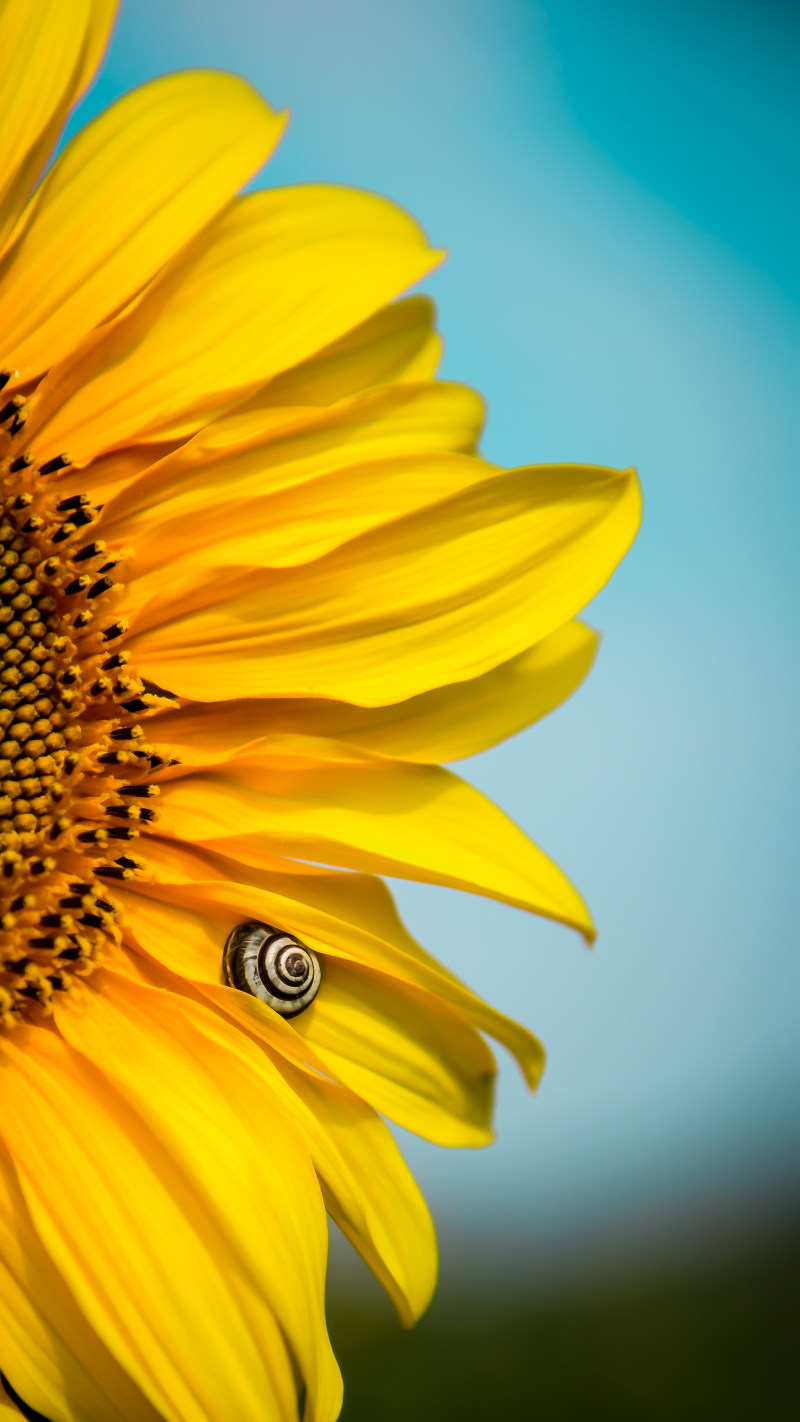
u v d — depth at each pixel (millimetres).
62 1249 455
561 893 488
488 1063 490
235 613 488
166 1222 460
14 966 477
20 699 486
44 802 484
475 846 489
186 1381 454
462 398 499
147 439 485
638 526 485
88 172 480
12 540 485
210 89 488
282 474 491
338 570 487
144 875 485
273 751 485
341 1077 478
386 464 489
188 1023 474
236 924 487
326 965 489
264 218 490
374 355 501
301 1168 468
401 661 488
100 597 487
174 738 493
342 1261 714
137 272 480
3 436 480
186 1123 465
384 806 490
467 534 487
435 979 479
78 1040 471
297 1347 458
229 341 486
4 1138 461
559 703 498
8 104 468
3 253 471
